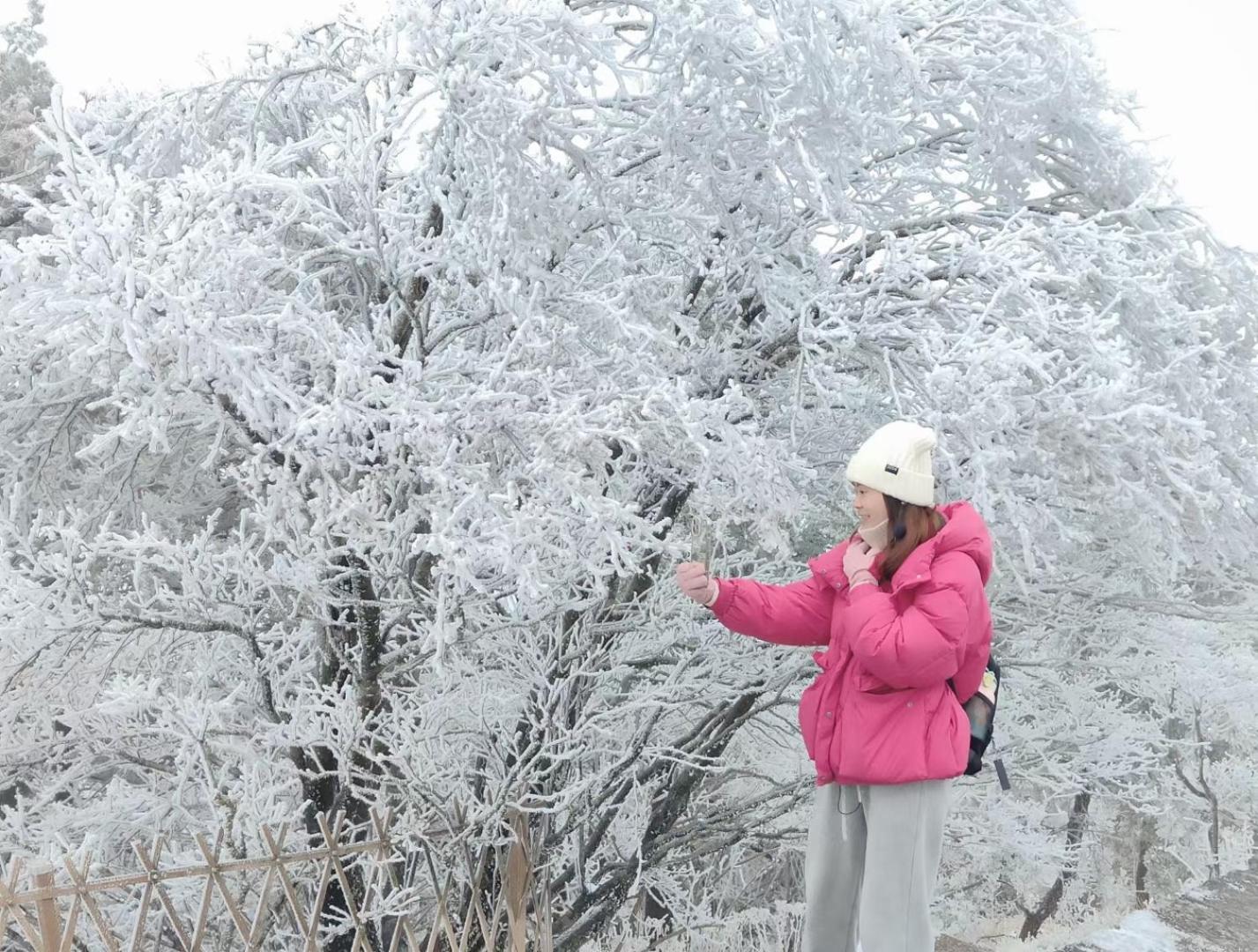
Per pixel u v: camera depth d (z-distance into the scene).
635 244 3.65
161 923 3.27
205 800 3.79
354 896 3.69
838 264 4.77
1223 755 13.78
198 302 2.19
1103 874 12.68
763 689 4.91
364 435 2.56
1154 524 3.85
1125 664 6.43
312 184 2.69
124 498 4.77
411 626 4.05
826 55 3.02
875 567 2.12
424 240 3.12
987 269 3.78
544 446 2.54
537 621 3.71
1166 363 4.16
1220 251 4.46
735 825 5.62
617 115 3.46
